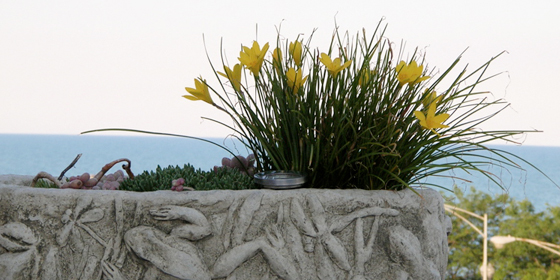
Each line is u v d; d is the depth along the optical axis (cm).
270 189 122
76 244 117
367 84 119
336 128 119
